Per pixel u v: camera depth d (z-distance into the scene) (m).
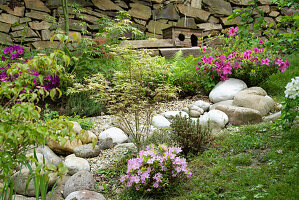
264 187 2.34
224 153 3.30
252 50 5.64
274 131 3.59
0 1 7.14
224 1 10.30
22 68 1.68
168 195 2.64
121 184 3.04
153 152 2.79
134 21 8.89
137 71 3.87
